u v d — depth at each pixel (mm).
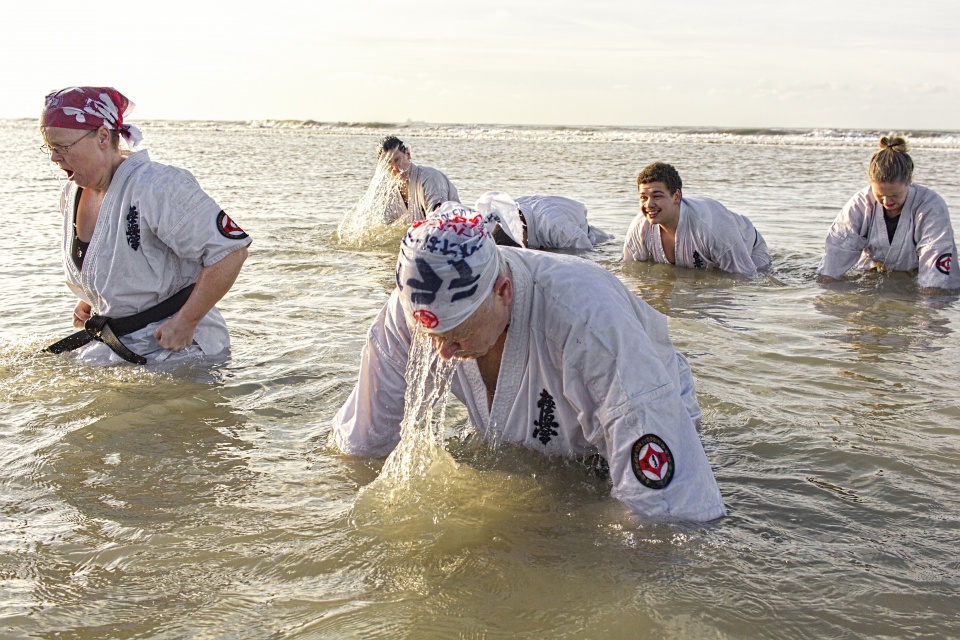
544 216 7930
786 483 2867
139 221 3871
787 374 4035
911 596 2201
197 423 3387
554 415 2691
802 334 4797
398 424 3006
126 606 2160
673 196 6723
